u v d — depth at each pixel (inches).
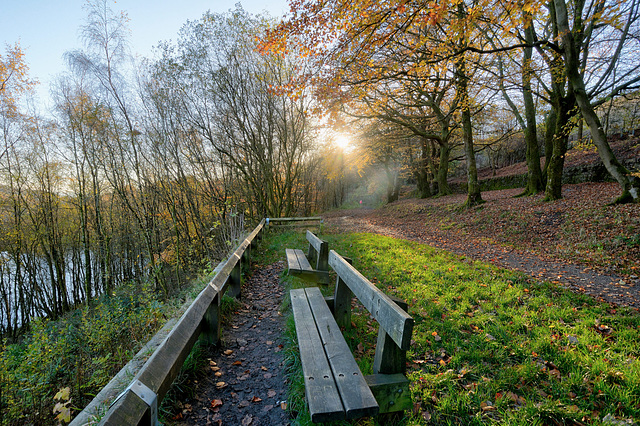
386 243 345.1
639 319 142.1
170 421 87.2
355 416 66.9
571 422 82.5
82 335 198.4
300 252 237.9
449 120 791.1
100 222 736.3
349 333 130.3
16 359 155.3
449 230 509.7
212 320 126.3
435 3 261.4
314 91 419.8
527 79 469.4
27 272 693.9
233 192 626.5
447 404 87.7
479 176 1191.6
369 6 310.5
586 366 105.1
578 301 173.8
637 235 283.1
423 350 120.6
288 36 344.5
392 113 634.2
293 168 756.0
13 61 576.1
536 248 341.4
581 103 377.4
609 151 375.9
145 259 827.4
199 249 637.9
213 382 107.7
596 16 363.9
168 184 639.1
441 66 391.9
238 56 568.4
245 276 234.7
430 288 191.5
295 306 124.2
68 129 617.6
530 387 96.2
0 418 125.8
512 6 281.0
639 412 83.9
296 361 111.2
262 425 87.1
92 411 79.0
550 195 478.6
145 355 104.4
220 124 611.5
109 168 664.4
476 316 150.6
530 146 573.6
